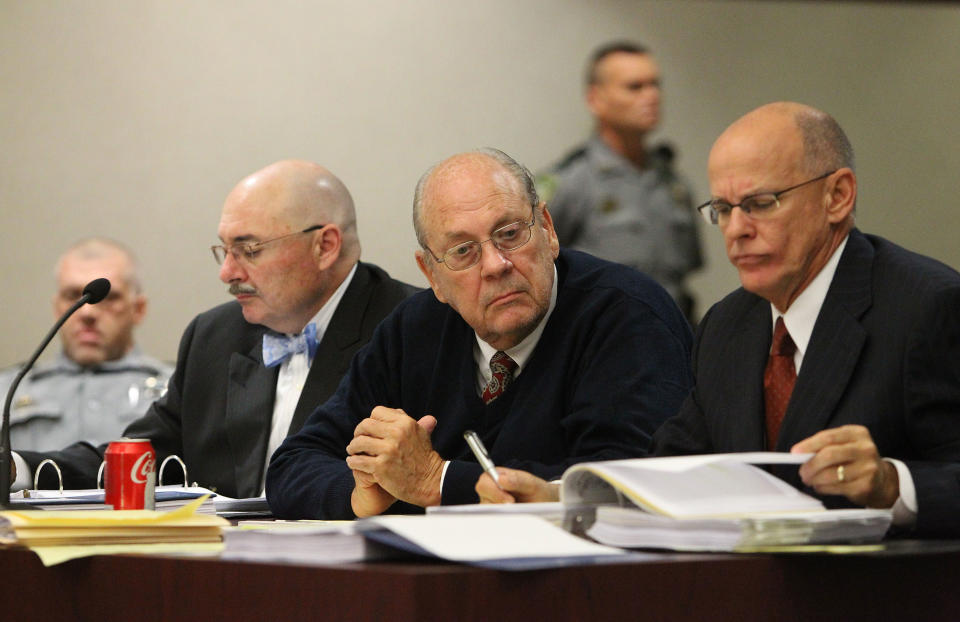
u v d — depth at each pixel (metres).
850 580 2.50
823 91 10.03
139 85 9.85
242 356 5.67
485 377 4.35
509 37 9.80
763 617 2.42
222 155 9.88
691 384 4.20
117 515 2.97
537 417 4.15
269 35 9.88
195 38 9.87
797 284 3.41
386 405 4.61
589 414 4.01
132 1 9.84
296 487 4.28
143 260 9.78
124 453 3.98
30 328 9.72
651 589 2.32
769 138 3.34
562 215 8.90
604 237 8.85
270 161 9.88
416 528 2.37
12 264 9.73
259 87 9.88
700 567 2.37
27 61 9.79
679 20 9.70
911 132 10.20
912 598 2.59
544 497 3.19
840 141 3.38
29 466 5.53
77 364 7.75
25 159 9.77
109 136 9.82
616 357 4.09
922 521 2.77
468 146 9.86
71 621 2.78
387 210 9.89
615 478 2.61
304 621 2.32
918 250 10.25
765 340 3.56
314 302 5.56
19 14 9.77
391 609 2.16
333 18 9.88
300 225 5.52
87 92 9.82
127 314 7.81
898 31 10.12
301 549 2.53
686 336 4.38
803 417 3.24
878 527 2.59
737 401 3.53
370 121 9.88
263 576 2.41
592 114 9.35
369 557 2.47
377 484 3.82
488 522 2.49
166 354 9.76
